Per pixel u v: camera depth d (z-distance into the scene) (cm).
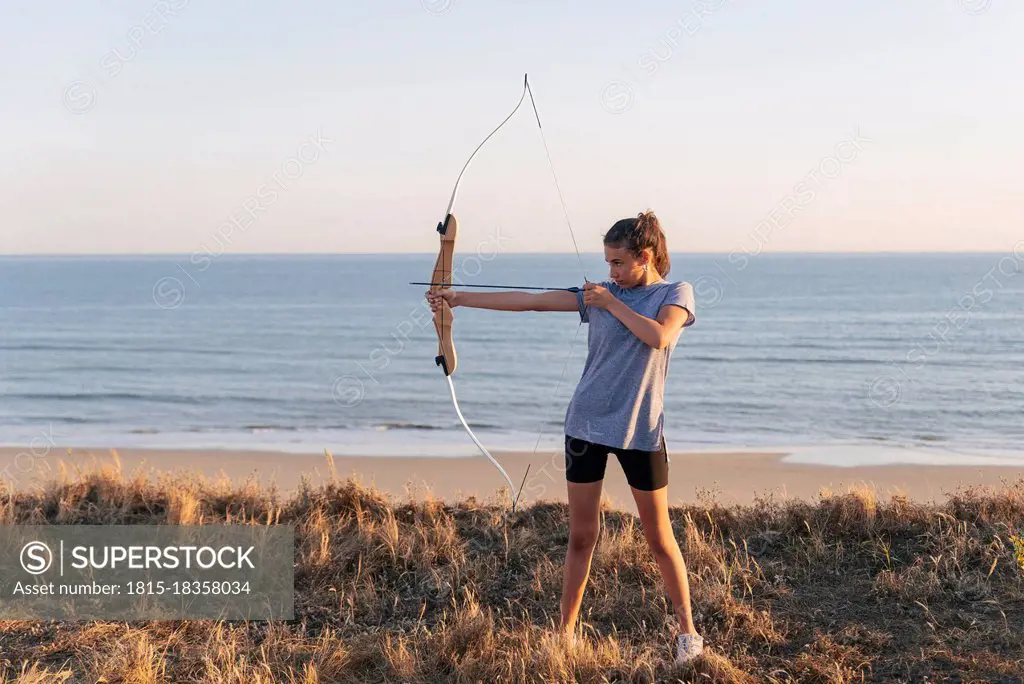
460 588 418
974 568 426
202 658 337
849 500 506
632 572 433
